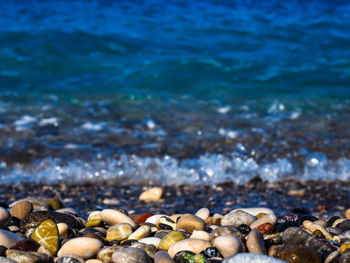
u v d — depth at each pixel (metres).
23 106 2.28
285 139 1.95
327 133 2.02
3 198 1.46
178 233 1.01
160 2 4.78
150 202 1.45
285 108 2.37
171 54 3.28
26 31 3.54
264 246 0.97
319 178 1.66
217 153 1.80
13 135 1.92
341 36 3.75
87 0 4.79
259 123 2.14
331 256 0.92
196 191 1.54
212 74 2.93
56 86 2.64
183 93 2.60
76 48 3.32
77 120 2.12
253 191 1.54
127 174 1.66
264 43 3.58
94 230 1.05
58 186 1.58
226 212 1.34
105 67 3.02
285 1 4.95
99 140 1.92
